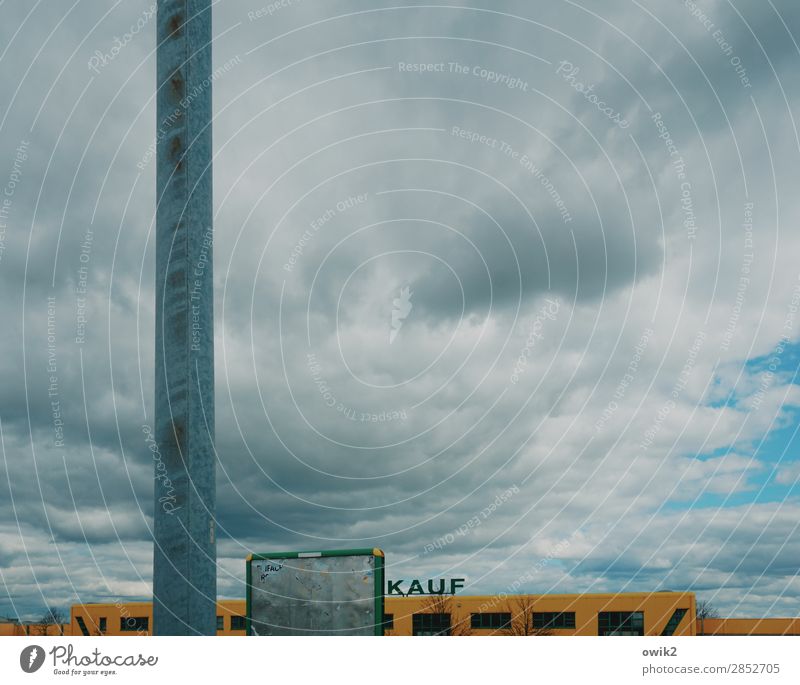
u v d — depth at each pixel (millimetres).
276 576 13828
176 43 4406
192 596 3857
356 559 13617
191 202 4223
